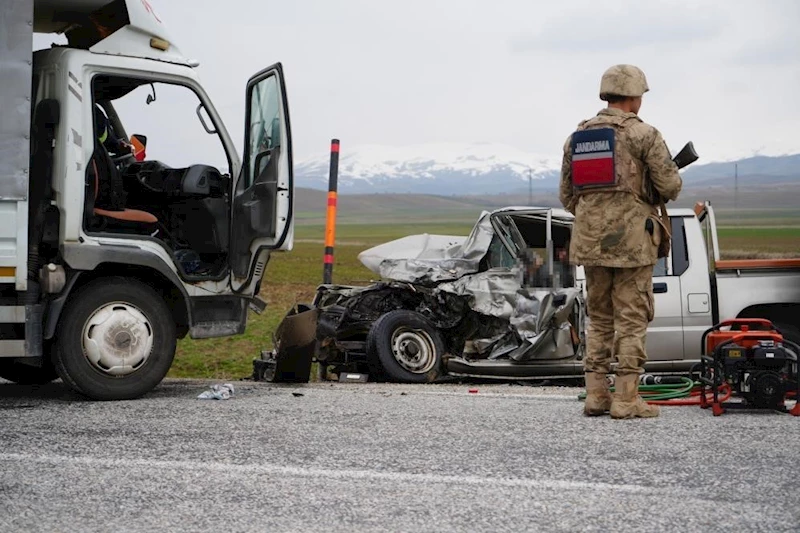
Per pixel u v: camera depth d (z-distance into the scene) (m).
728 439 6.67
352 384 11.23
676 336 12.08
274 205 9.49
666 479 5.53
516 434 6.89
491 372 12.10
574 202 8.00
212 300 9.91
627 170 7.55
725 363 7.76
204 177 9.78
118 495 5.23
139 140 10.91
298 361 10.91
